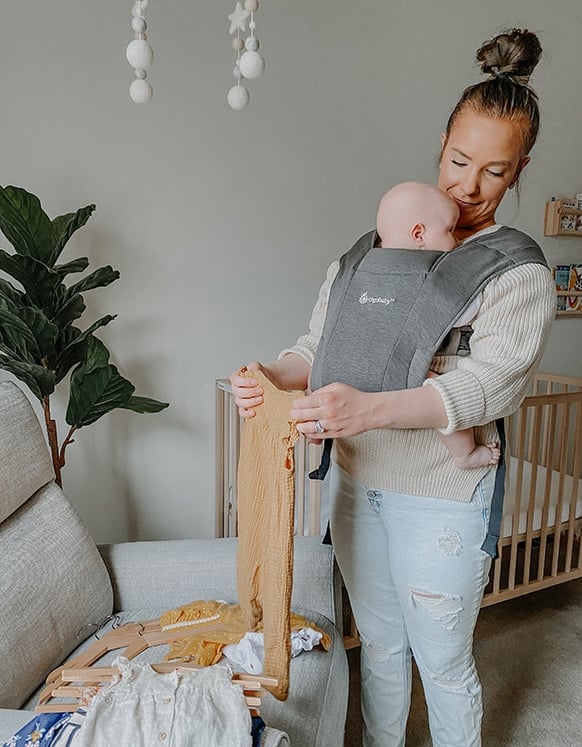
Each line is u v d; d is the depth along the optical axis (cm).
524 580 223
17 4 195
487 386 101
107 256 217
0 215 168
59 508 145
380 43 248
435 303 106
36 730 82
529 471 264
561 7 288
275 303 245
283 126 235
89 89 206
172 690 86
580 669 205
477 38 267
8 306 170
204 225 229
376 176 256
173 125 219
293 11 231
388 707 144
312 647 131
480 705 132
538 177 299
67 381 217
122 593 153
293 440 98
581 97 302
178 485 240
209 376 238
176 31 214
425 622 123
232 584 153
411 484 118
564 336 315
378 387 108
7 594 120
